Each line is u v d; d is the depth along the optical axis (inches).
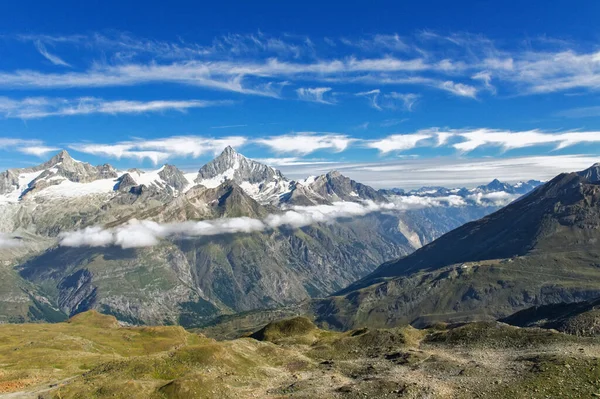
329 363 4985.2
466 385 3420.3
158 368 4372.5
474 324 5698.8
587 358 3540.8
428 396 3216.0
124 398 3481.8
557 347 4330.7
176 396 3511.3
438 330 6752.0
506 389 3186.5
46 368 5610.2
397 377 3836.1
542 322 7829.7
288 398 3518.7
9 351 7003.0
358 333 7204.7
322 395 3540.8
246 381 4254.4
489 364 3981.3
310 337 6919.3
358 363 4810.5
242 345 5516.7
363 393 3442.4
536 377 3321.9
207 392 3609.7
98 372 4424.2
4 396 4052.7
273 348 5684.1
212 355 4694.9
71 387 3865.7
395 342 5674.2
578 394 2928.2
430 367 4160.9
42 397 3725.4
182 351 4773.6
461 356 4520.2
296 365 5007.4
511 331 5137.8
